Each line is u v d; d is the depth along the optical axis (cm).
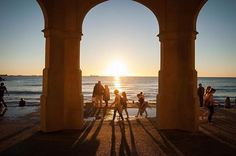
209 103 1250
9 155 725
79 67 1114
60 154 738
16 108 1834
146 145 837
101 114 1534
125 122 1256
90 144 847
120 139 916
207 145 836
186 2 1057
